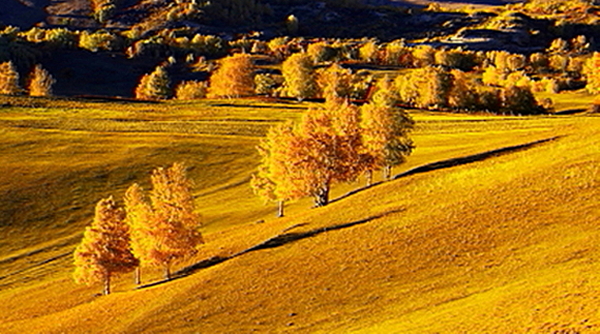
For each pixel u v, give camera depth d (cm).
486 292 3625
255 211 8681
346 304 3997
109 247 6450
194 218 6334
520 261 3922
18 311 6322
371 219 5350
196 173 10331
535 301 3247
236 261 5250
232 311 4300
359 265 4512
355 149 7562
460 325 3192
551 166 5434
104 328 4769
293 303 4200
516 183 5241
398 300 3866
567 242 4000
